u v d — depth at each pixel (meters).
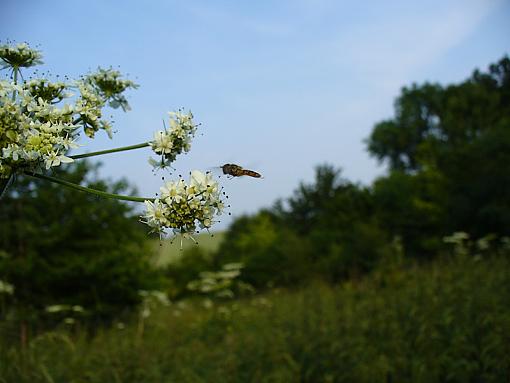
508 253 15.38
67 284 16.06
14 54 3.41
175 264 30.64
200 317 12.60
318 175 35.72
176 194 2.96
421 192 32.28
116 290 16.05
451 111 50.25
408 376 7.48
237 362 8.12
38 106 2.96
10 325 11.48
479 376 7.18
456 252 16.39
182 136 3.21
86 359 8.52
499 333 7.78
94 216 16.69
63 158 2.90
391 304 10.12
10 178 2.87
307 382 7.60
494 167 27.00
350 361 7.77
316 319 9.77
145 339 10.73
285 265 23.64
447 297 9.71
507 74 52.84
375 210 31.59
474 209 27.20
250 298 15.80
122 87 3.76
